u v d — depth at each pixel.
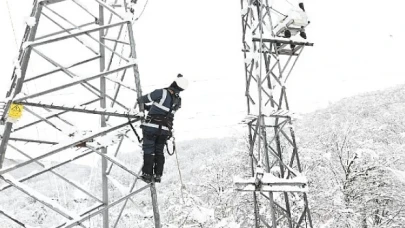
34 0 5.27
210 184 24.58
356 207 19.94
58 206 5.22
